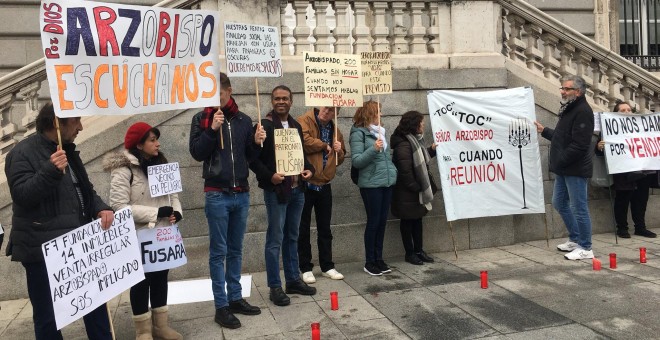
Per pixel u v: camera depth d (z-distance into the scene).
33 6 9.21
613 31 11.22
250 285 5.50
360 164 5.68
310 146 5.47
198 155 4.39
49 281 3.30
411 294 5.20
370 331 4.33
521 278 5.60
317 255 6.43
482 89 7.01
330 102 5.54
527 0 10.86
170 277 6.00
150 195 4.15
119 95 3.89
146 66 4.05
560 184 6.55
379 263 5.92
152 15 4.05
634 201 7.38
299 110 6.44
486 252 6.74
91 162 5.78
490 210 6.70
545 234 7.25
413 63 6.80
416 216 6.15
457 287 5.37
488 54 7.05
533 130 6.80
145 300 4.13
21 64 9.16
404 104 6.76
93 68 3.75
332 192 6.46
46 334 3.46
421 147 6.19
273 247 5.02
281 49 6.52
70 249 3.41
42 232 3.37
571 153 6.11
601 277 5.54
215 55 4.40
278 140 4.92
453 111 6.60
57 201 3.42
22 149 3.38
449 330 4.30
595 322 4.36
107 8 3.83
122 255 3.70
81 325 4.74
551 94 7.25
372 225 5.83
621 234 7.26
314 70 5.45
